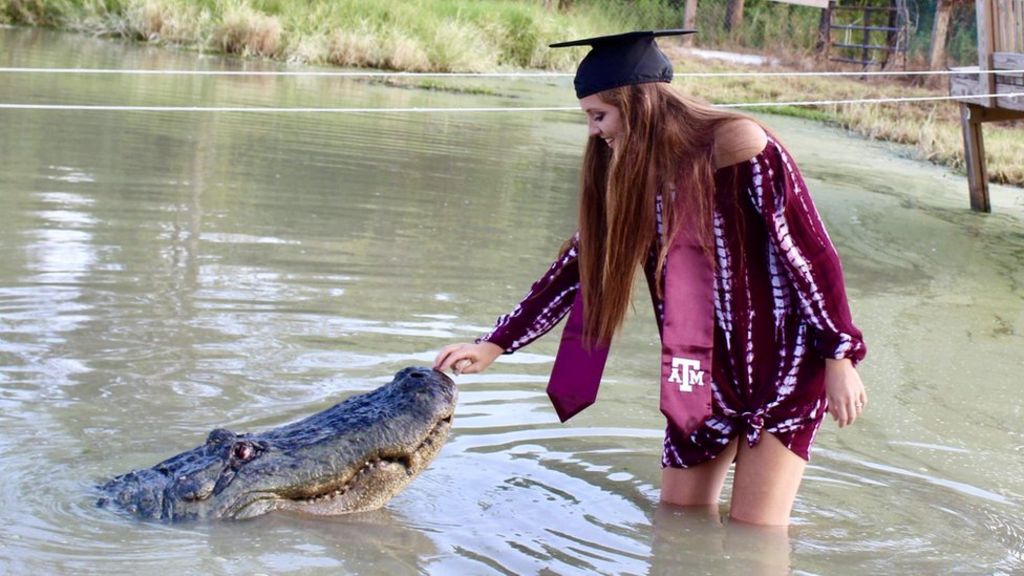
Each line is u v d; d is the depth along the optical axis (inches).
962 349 271.4
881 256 368.8
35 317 233.6
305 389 208.8
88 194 343.6
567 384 166.2
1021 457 207.2
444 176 432.1
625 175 154.4
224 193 364.5
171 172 387.9
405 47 836.6
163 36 830.5
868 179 521.7
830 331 154.5
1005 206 487.5
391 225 343.0
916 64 1008.2
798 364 161.0
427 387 173.2
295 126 516.4
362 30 854.5
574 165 490.0
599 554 154.8
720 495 181.9
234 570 143.3
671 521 168.2
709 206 153.7
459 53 862.5
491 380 226.1
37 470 168.2
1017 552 165.8
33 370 206.8
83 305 244.1
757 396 163.2
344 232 329.1
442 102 667.4
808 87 856.9
